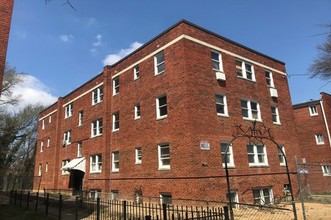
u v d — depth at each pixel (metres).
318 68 17.17
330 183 27.61
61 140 34.53
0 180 46.78
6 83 39.22
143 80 22.31
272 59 26.47
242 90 22.19
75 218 13.20
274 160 22.66
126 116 23.69
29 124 51.97
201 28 20.61
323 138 32.97
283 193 21.97
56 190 32.66
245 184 19.52
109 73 26.97
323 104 33.38
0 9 12.90
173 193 17.88
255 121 21.95
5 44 12.76
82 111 30.92
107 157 24.84
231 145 19.72
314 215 13.93
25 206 18.55
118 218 13.07
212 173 17.77
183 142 17.81
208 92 19.47
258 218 13.35
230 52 22.34
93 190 25.81
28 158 53.34
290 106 26.70
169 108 19.31
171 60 19.88
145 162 20.62
